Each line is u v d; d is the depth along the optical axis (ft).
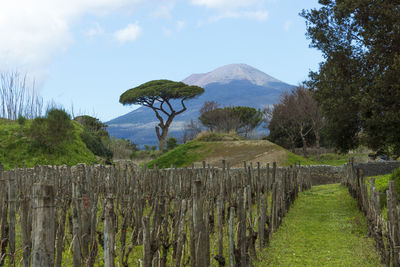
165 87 217.36
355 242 33.17
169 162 132.46
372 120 46.62
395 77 45.57
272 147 132.57
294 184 60.95
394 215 24.02
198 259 21.24
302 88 169.78
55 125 90.07
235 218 37.86
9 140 88.99
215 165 124.06
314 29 53.47
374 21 47.88
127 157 151.94
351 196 58.80
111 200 16.90
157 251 21.38
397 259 23.52
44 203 12.59
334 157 164.86
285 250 31.58
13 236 22.04
